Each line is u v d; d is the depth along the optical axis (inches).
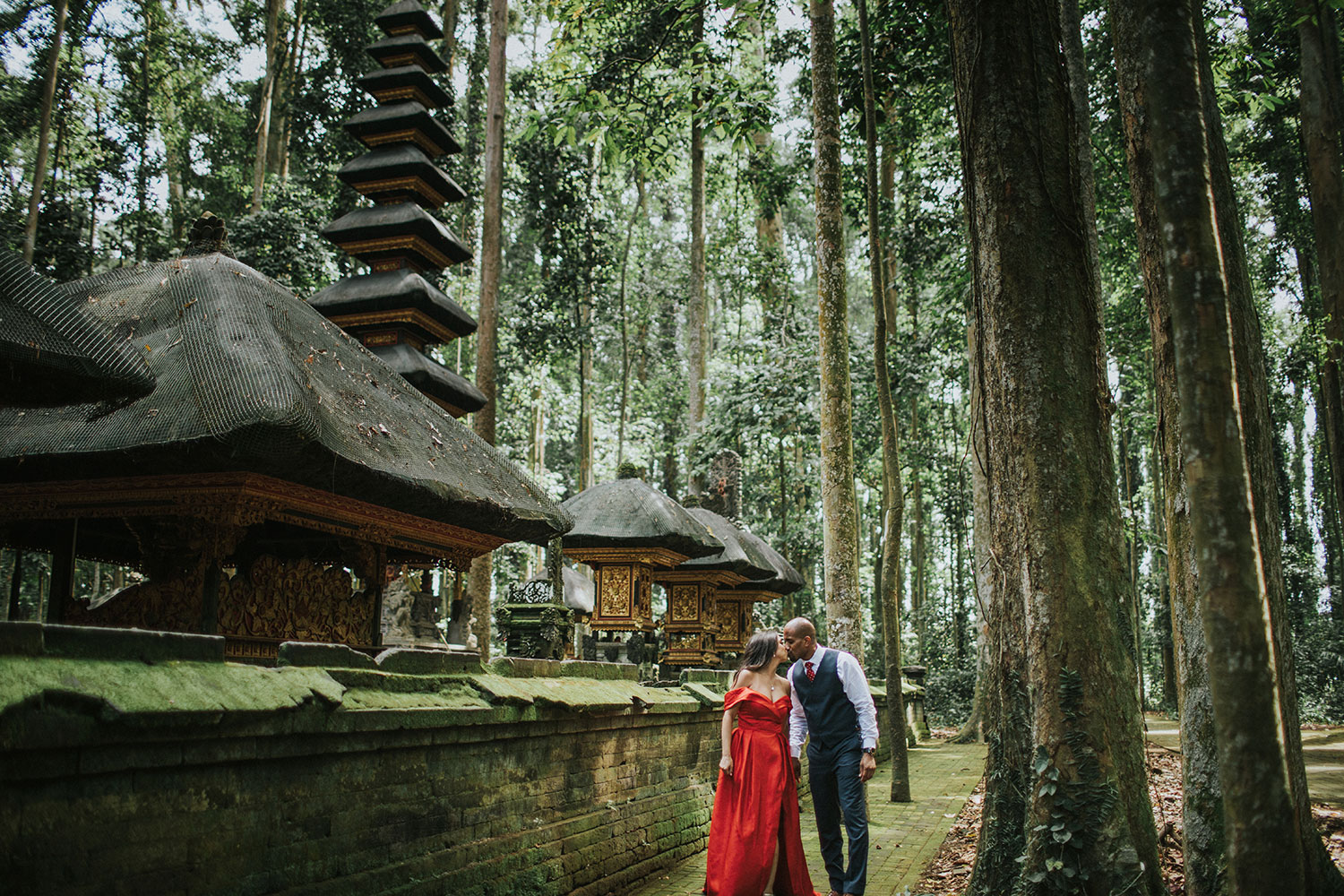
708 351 1405.0
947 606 1424.7
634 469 440.5
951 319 767.1
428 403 294.0
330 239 516.1
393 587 483.2
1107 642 183.6
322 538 336.8
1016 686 203.8
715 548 445.4
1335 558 1091.3
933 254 719.7
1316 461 1115.9
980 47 206.4
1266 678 109.1
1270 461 187.3
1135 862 171.8
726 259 1061.8
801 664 245.3
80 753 108.0
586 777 237.6
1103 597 185.6
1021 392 194.1
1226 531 112.3
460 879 176.1
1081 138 360.5
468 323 531.2
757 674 227.6
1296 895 104.9
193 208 915.4
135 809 116.0
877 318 396.5
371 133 542.6
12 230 617.0
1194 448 115.8
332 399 237.8
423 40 562.9
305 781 144.9
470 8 985.5
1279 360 979.9
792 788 218.7
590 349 953.5
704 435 778.8
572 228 837.2
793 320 871.1
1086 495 189.5
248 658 254.8
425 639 481.4
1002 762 203.5
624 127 476.1
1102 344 203.0
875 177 397.7
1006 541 203.0
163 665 124.8
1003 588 206.4
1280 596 180.5
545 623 329.7
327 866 148.1
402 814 167.3
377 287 496.4
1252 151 860.0
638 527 402.3
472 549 300.0
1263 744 107.5
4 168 717.3
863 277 1589.6
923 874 261.7
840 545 408.5
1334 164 663.8
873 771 230.2
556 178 815.1
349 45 835.4
